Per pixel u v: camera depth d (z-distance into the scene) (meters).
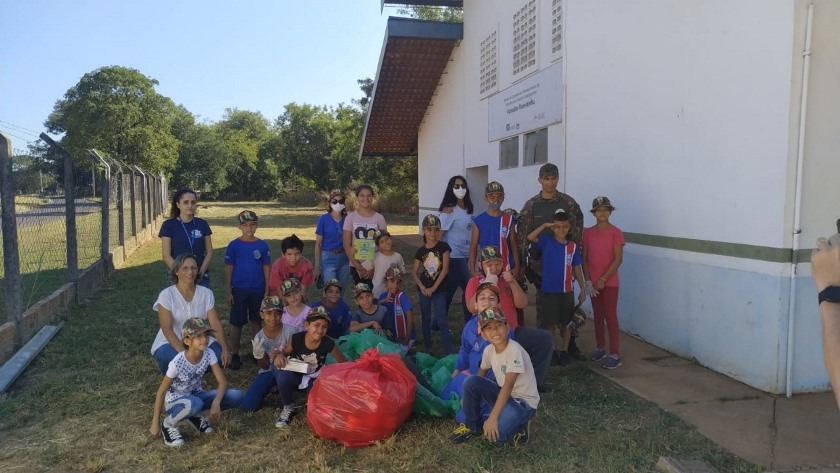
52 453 3.87
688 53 5.68
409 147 18.45
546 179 5.82
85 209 11.74
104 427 4.27
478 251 5.82
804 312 4.73
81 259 11.55
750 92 4.93
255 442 4.05
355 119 34.03
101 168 10.87
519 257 5.95
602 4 7.14
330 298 5.70
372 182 33.38
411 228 21.66
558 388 4.98
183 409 4.00
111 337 6.65
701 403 4.62
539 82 9.05
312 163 48.50
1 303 7.83
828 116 4.64
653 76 6.22
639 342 6.49
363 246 6.20
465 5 12.66
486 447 3.87
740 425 4.19
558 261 5.46
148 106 46.56
